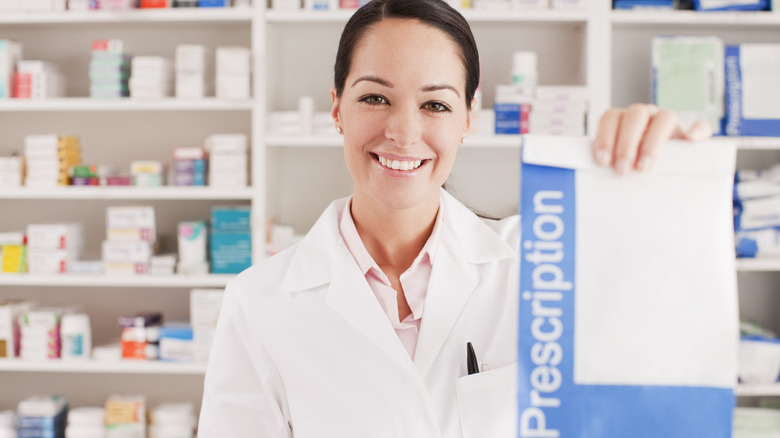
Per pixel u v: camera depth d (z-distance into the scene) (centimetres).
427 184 102
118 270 322
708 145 76
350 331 110
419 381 106
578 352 75
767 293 347
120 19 319
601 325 75
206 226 333
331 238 117
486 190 342
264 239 317
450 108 100
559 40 339
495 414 107
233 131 352
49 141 322
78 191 319
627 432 74
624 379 74
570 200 76
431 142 99
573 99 305
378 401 107
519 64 308
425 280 115
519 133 307
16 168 324
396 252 116
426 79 96
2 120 357
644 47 339
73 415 322
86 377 360
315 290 114
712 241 75
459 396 107
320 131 315
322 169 349
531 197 77
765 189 303
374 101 99
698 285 75
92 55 319
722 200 76
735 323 74
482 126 309
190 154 322
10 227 359
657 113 77
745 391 301
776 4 305
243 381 116
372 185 102
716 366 74
